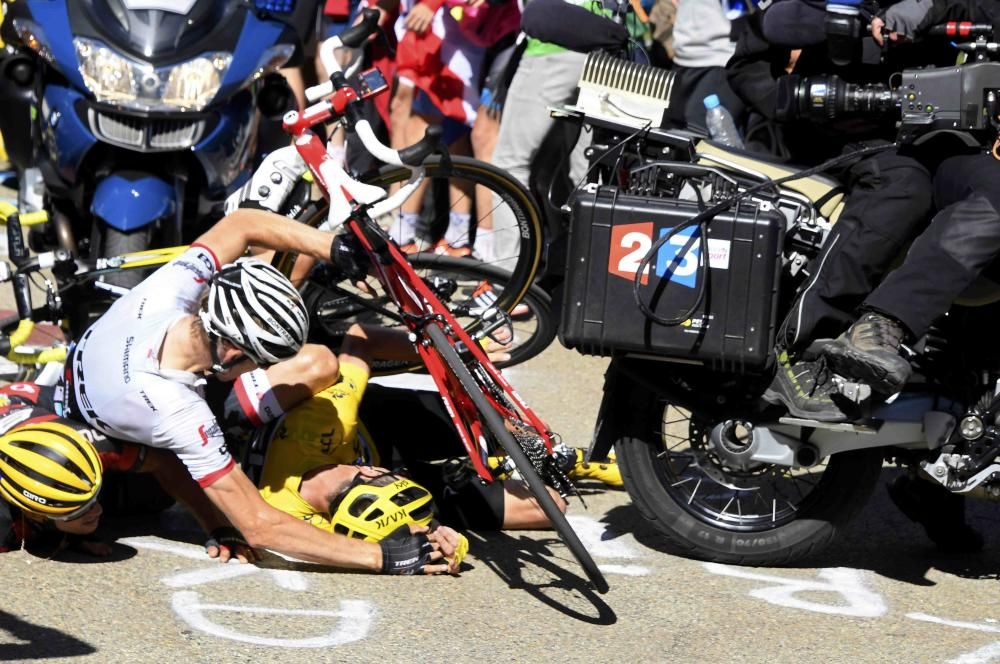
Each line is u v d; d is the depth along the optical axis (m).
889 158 10.21
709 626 9.82
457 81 17.30
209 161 12.83
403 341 11.23
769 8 10.66
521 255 12.92
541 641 9.42
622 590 10.35
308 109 10.61
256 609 9.62
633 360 10.68
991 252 9.75
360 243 10.25
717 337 10.00
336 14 18.95
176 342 9.73
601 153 10.81
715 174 10.43
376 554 10.15
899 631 9.89
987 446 10.27
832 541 10.84
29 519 10.20
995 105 9.86
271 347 9.54
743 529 10.87
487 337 12.13
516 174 16.25
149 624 9.30
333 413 10.63
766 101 10.88
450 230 15.25
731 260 9.95
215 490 9.77
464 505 11.27
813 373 10.30
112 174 12.62
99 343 9.96
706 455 10.90
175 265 10.10
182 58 12.74
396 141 18.19
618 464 10.98
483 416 9.89
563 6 11.88
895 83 10.43
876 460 10.73
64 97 12.73
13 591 9.64
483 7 16.89
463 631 9.50
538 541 11.24
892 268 10.29
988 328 10.27
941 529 11.34
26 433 9.81
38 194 14.74
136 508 11.12
